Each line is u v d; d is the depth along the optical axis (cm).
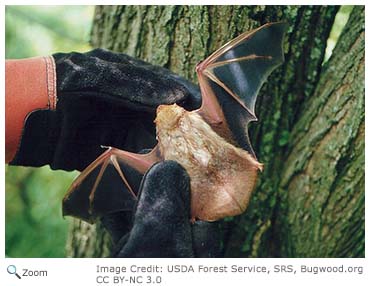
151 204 63
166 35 77
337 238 77
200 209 65
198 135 66
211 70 69
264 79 70
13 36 109
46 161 70
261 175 78
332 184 76
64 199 69
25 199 112
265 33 70
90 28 82
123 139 71
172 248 62
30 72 68
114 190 68
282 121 78
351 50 75
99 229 82
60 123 69
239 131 68
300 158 77
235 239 79
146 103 68
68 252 84
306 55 77
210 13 75
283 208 78
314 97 77
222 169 66
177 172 64
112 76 68
